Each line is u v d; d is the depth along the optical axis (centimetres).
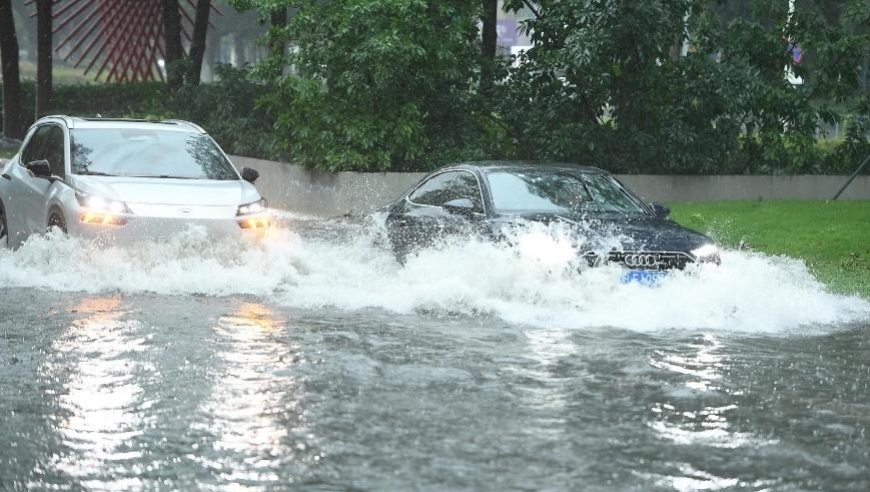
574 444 1548
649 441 1570
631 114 5228
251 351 2117
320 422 1641
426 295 2614
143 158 3194
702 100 5216
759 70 5344
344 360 2050
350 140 5009
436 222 2922
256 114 6153
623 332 2362
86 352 2094
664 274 2602
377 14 5019
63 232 2977
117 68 9194
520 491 1350
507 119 5322
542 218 2756
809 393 1881
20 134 8738
